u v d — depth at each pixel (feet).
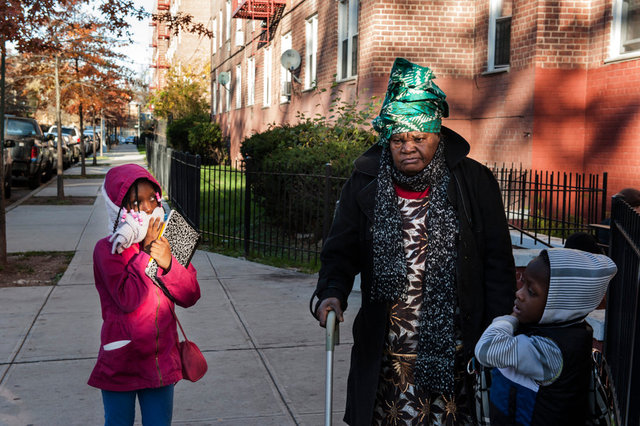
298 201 30.40
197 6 137.28
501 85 38.58
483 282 8.53
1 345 17.92
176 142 104.12
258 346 18.07
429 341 8.14
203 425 13.23
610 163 33.68
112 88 79.61
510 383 7.39
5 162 55.72
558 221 25.73
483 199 8.55
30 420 13.32
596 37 34.63
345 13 49.37
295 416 13.69
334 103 49.75
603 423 7.38
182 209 40.86
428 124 8.06
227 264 29.27
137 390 9.55
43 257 30.71
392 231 8.27
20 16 29.91
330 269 8.87
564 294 7.12
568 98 35.60
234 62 95.66
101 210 49.16
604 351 13.64
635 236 10.72
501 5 39.06
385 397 8.56
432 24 41.47
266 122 75.51
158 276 9.33
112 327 9.29
